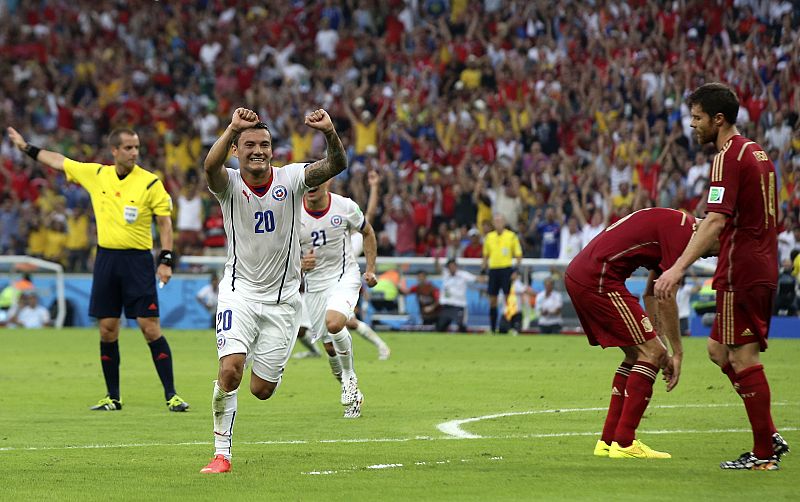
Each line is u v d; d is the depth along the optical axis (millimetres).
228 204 28625
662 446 31688
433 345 74375
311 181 28609
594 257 29562
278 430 36125
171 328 93062
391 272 90750
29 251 102625
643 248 29359
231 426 28266
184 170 113438
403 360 62906
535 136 102000
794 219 87562
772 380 50312
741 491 24422
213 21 131125
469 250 93875
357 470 27844
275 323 29312
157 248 94812
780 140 93375
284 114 115500
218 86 120688
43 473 27797
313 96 115750
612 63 103625
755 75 96625
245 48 125938
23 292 95375
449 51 114625
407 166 103750
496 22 116750
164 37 130875
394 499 23844
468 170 99625
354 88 114000
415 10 122375
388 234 97688
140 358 65250
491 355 65938
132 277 42562
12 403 44750
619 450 29641
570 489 24859
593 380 51219
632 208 90875
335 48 120625
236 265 29016
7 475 27516
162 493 24922
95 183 42938
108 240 42625
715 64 99688
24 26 132875
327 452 31141
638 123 97625
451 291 89500
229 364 28047
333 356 41562
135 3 133500
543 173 96875
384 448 31812
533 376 53188
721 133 27672
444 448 31734
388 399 44844
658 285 27031
